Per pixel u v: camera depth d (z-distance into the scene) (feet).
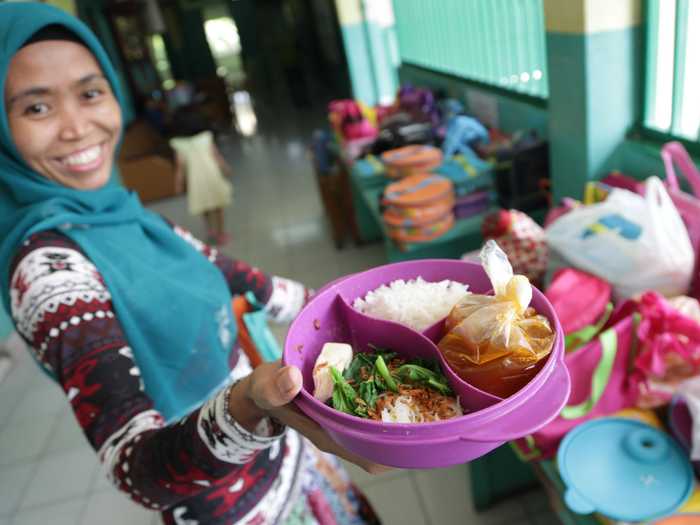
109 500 7.01
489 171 7.23
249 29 45.19
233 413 1.79
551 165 6.41
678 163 4.45
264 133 26.81
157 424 2.15
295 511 3.15
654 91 5.25
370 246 12.45
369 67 15.12
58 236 2.56
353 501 3.64
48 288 2.29
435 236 7.04
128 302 2.60
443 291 1.92
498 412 1.40
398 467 1.49
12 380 9.90
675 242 4.06
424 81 11.79
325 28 30.12
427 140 9.07
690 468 3.48
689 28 4.73
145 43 25.27
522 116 7.61
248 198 17.34
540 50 6.99
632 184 5.11
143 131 20.24
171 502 2.06
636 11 5.04
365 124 10.85
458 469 6.49
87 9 21.36
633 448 3.59
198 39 39.47
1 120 2.55
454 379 1.57
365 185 8.74
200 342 2.85
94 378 2.15
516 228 4.88
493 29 8.14
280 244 13.53
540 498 5.83
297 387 1.51
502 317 1.55
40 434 8.44
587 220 4.59
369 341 1.92
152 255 2.97
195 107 25.73
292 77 37.91
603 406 3.86
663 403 3.79
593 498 3.40
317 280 11.52
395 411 1.57
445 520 5.90
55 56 2.55
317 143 11.95
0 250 2.58
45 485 7.46
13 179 2.70
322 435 1.65
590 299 4.14
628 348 3.76
